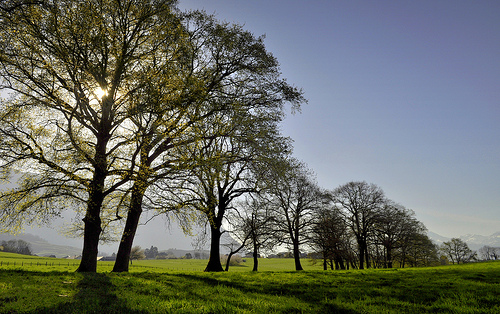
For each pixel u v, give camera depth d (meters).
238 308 8.65
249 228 33.19
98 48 15.88
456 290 12.73
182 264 77.94
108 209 18.28
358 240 49.34
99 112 17.44
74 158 14.91
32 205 15.44
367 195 50.81
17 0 14.07
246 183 23.52
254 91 21.58
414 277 18.34
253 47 20.08
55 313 7.30
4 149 14.73
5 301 7.89
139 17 16.69
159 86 16.36
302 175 36.88
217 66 20.45
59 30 15.37
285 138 21.44
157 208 18.27
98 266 37.62
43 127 16.20
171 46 17.81
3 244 117.00
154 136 16.80
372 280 16.97
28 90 16.44
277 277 18.28
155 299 9.35
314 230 38.47
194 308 8.41
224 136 19.84
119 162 16.75
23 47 15.16
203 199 19.33
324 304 10.16
